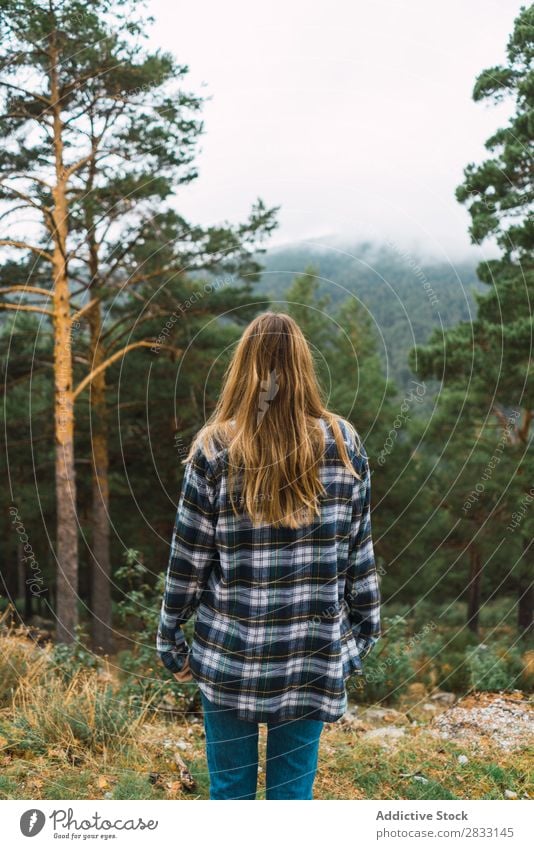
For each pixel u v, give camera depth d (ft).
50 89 20.29
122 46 20.01
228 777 4.78
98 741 8.95
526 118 16.22
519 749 9.57
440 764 9.09
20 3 18.17
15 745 8.54
